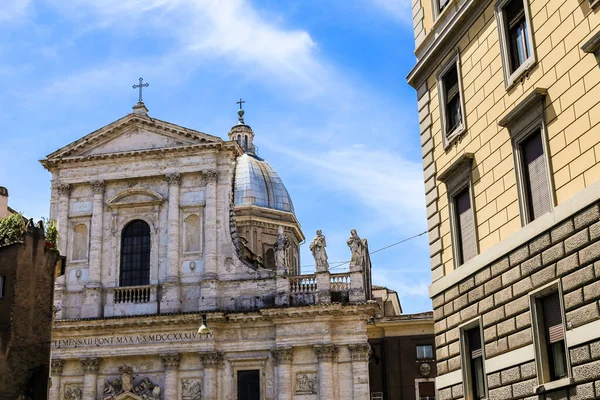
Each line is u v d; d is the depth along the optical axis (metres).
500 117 22.70
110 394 49.09
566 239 19.03
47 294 28.86
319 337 48.19
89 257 52.66
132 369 49.53
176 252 51.66
